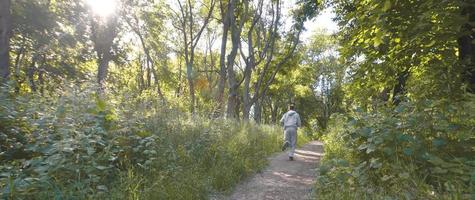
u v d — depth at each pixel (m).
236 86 23.92
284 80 43.69
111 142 5.94
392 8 7.58
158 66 37.59
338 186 5.52
